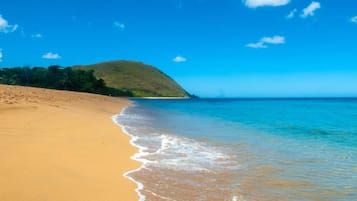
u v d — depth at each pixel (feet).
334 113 123.13
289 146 40.68
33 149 28.78
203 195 20.57
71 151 30.04
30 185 19.60
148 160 30.07
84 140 36.52
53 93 122.01
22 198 17.46
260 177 25.29
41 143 31.78
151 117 88.12
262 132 56.08
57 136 36.86
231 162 30.48
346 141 45.73
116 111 104.37
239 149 37.83
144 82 641.40
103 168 25.61
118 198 19.02
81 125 48.49
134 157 30.86
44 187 19.54
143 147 36.88
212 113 120.88
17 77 331.98
